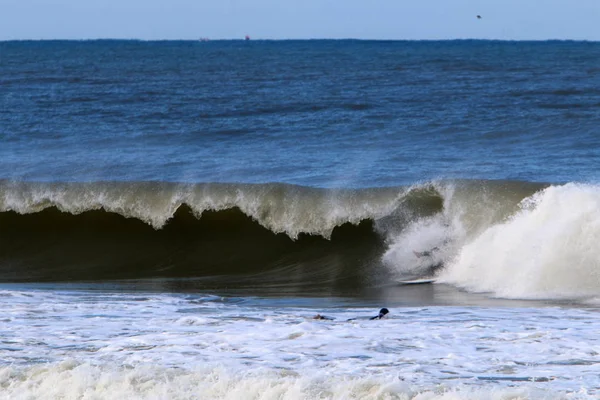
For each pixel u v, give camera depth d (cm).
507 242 4919
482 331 3403
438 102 13862
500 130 9862
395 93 15838
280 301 4453
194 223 6194
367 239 5756
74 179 7275
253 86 18238
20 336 3353
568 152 8175
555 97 14500
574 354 2992
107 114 12756
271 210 6091
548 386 2614
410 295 4641
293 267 5669
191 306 4175
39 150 9144
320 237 5881
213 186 6347
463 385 2609
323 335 3328
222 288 5012
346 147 8919
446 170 7219
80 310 3984
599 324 3559
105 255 6072
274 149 8881
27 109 13588
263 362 2905
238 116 12294
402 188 5966
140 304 4212
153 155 8588
